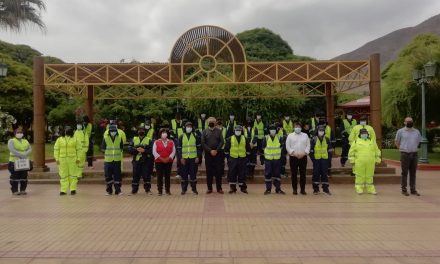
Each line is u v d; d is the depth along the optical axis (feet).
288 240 24.44
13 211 33.68
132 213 32.60
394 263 20.27
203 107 98.53
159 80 55.11
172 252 22.15
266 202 37.37
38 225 28.60
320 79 54.85
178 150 42.50
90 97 69.41
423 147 69.56
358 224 28.58
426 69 64.85
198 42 53.57
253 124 56.39
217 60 55.98
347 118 55.62
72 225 28.58
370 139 42.88
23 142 43.11
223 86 92.27
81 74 57.47
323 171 42.24
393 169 52.65
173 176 52.70
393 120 86.58
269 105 101.81
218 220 29.89
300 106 117.08
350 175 51.80
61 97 136.56
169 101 105.60
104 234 26.03
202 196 40.88
